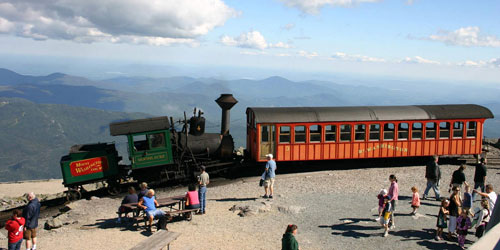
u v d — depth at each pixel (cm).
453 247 1232
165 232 1194
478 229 1270
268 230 1416
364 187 2038
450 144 2588
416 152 2562
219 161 2497
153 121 2294
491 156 2822
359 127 2509
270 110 2450
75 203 1978
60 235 1442
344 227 1428
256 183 2244
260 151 2397
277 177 2367
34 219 1260
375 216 1548
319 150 2458
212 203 1823
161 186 2422
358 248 1234
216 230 1423
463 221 1210
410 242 1275
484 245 518
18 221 1202
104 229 1500
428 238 1308
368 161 2670
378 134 2520
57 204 2234
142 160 2258
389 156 2541
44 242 1355
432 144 2570
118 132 2203
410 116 2520
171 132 2386
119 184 2344
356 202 1752
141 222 1562
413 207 1543
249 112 2603
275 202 1778
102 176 2256
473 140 2606
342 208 1661
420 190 1952
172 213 1482
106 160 2267
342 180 2208
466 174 2338
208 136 2472
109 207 1898
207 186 2286
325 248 1236
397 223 1452
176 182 2442
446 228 1391
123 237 1381
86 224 1590
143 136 2367
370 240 1298
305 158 2444
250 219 1549
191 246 1252
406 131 2550
